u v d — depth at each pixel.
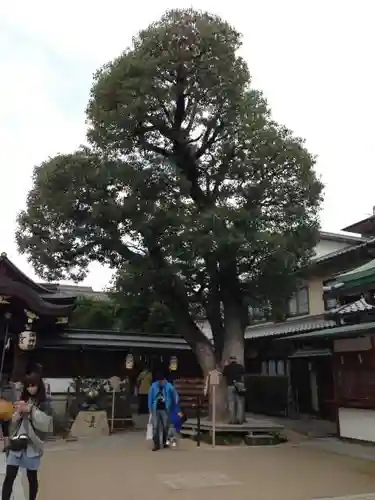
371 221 22.23
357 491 7.99
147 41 14.38
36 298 15.80
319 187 15.21
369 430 13.52
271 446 13.34
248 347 25.55
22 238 15.19
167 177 14.21
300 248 14.72
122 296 15.97
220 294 16.08
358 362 14.11
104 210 13.55
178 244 13.26
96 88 14.80
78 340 19.27
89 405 17.44
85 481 8.84
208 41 13.98
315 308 23.56
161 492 7.93
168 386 13.34
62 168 13.98
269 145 14.27
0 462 10.29
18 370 16.41
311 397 22.70
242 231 13.23
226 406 14.98
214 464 10.53
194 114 15.20
